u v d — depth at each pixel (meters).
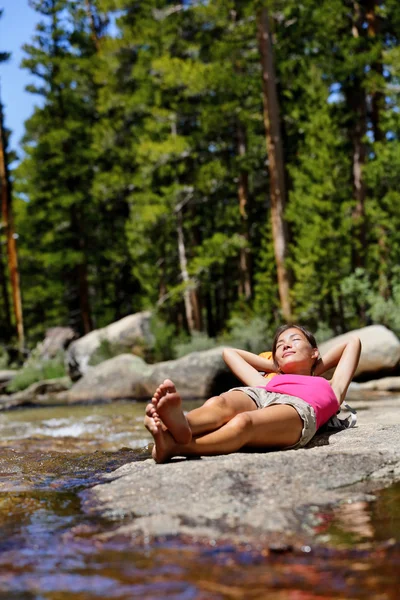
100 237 28.98
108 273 30.81
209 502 2.10
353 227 18.91
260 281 21.62
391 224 16.88
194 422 2.83
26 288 34.56
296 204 18.36
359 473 2.53
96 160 28.41
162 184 24.20
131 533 1.85
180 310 26.84
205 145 22.75
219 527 1.86
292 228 20.28
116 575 1.50
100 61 26.44
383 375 11.91
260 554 1.62
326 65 19.09
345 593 1.34
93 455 3.78
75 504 2.31
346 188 17.61
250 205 24.38
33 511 2.24
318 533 1.79
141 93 24.47
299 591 1.36
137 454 3.72
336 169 17.34
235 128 23.50
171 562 1.58
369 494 2.25
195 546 1.70
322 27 19.38
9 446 4.62
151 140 23.20
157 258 23.94
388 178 16.88
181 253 22.31
